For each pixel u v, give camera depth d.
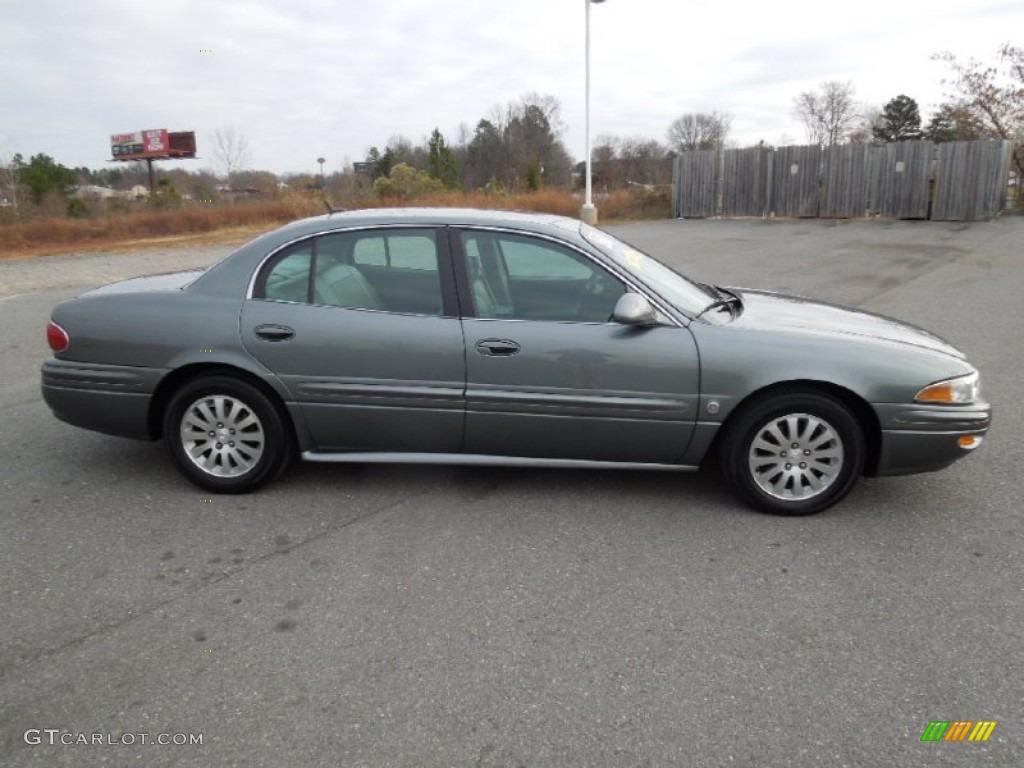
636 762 2.33
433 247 4.02
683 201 26.92
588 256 3.95
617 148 59.12
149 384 4.11
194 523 3.91
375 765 2.32
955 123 27.45
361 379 3.99
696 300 4.21
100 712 2.56
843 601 3.19
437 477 4.48
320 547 3.66
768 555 3.57
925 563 3.49
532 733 2.45
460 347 3.91
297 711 2.56
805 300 4.75
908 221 22.56
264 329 4.02
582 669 2.76
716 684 2.68
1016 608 3.12
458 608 3.15
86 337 4.16
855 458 3.86
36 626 3.03
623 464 4.05
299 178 37.69
